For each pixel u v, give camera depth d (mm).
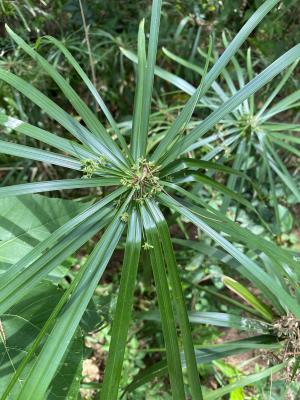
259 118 390
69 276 461
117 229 237
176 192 410
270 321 343
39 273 210
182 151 266
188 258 507
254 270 234
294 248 522
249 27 261
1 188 220
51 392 236
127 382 432
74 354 247
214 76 263
